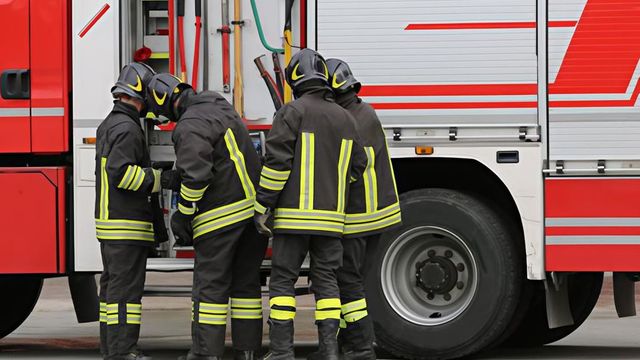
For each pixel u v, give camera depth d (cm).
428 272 1770
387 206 1636
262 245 1631
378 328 1764
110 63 1797
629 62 1670
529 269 1688
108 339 1641
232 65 1834
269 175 1545
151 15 1880
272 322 1569
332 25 1744
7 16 1809
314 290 1583
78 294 1984
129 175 1599
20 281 2111
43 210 1791
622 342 2084
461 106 1714
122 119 1627
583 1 1683
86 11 1802
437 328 1742
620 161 1670
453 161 1752
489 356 1850
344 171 1582
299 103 1569
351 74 1659
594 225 1673
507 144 1702
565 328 1980
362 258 1638
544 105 1691
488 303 1720
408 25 1727
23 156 1839
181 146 1547
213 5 1834
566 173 1681
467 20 1712
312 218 1552
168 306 2834
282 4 1816
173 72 1833
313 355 1577
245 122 1833
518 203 1695
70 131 1806
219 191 1583
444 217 1744
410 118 1725
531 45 1695
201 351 1584
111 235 1627
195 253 1605
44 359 1892
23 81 1806
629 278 1731
